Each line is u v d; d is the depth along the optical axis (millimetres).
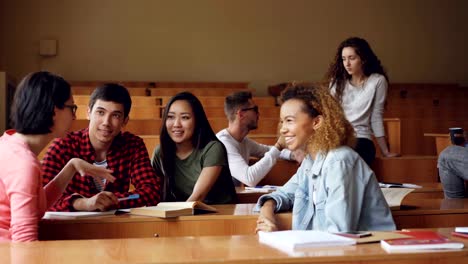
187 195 3012
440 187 3793
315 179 2303
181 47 10781
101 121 2713
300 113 2330
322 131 2293
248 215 2406
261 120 6426
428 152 6777
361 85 4520
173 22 10766
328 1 11117
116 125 2729
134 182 2793
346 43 4500
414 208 2559
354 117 4508
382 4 11242
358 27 11180
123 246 1712
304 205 2400
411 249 1622
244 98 3918
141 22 10672
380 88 4523
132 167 2807
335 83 4590
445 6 11398
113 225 2316
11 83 8156
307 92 2355
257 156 4297
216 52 10867
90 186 2746
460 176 3609
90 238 2305
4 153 2127
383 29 11234
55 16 10445
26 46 10367
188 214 2396
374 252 1604
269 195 2500
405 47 11289
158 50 10719
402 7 11297
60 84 2221
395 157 4895
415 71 11312
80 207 2492
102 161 2787
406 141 6754
